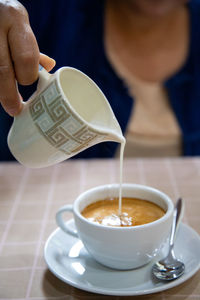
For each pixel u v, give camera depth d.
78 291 0.44
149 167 0.73
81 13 1.07
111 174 0.70
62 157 0.46
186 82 1.12
